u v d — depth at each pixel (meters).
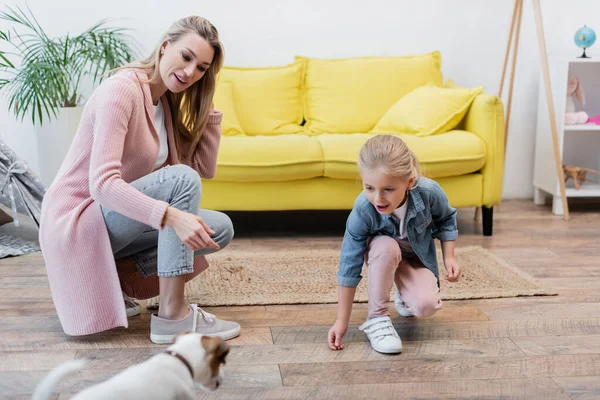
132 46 3.65
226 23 3.68
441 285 2.37
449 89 3.28
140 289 2.11
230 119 3.30
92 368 1.73
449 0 3.76
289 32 3.72
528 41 3.81
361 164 1.70
